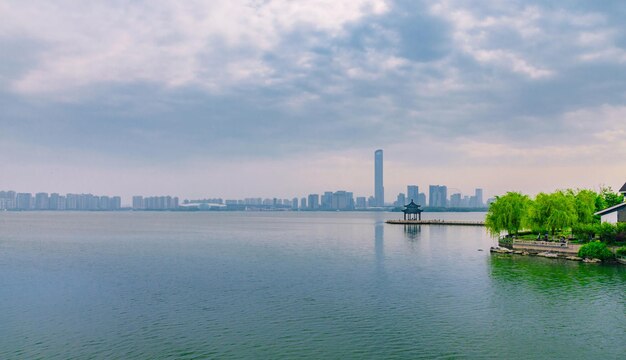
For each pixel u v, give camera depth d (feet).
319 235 536.42
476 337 133.28
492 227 335.88
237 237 507.71
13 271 251.19
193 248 379.76
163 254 334.03
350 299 178.70
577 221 306.14
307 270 250.37
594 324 143.54
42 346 127.95
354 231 612.70
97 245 408.46
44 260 299.38
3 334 138.10
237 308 166.20
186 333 138.31
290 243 424.87
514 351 122.42
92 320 152.15
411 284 206.69
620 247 264.72
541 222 310.04
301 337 134.21
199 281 218.38
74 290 198.59
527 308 162.09
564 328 140.05
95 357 119.96
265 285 207.41
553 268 241.14
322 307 166.71
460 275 227.40
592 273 224.12
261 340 131.95
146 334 137.59
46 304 173.58
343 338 133.18
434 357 119.03
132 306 169.99
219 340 132.05
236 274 238.07
